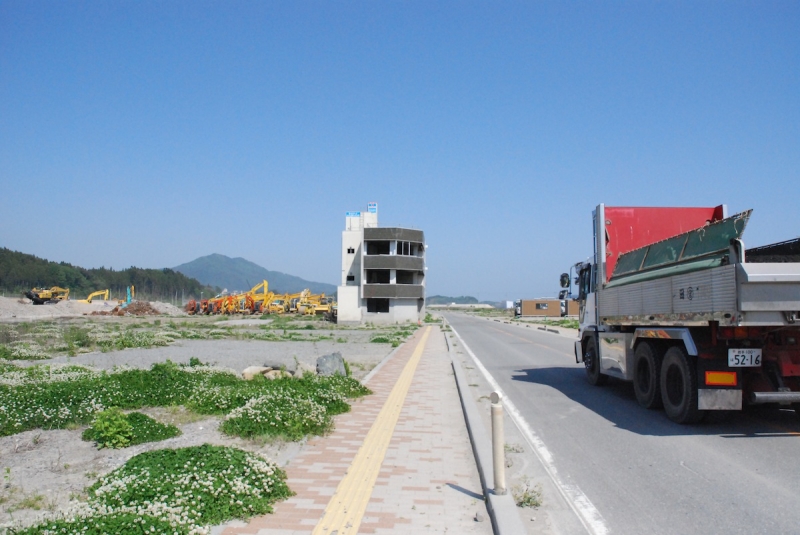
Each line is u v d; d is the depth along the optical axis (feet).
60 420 31.40
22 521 16.66
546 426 32.81
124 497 17.80
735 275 25.77
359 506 19.19
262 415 29.68
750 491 20.80
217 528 17.21
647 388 37.55
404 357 74.79
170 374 42.14
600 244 45.57
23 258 515.09
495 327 185.98
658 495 20.72
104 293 347.36
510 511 17.90
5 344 87.35
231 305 283.79
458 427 31.60
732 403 29.48
